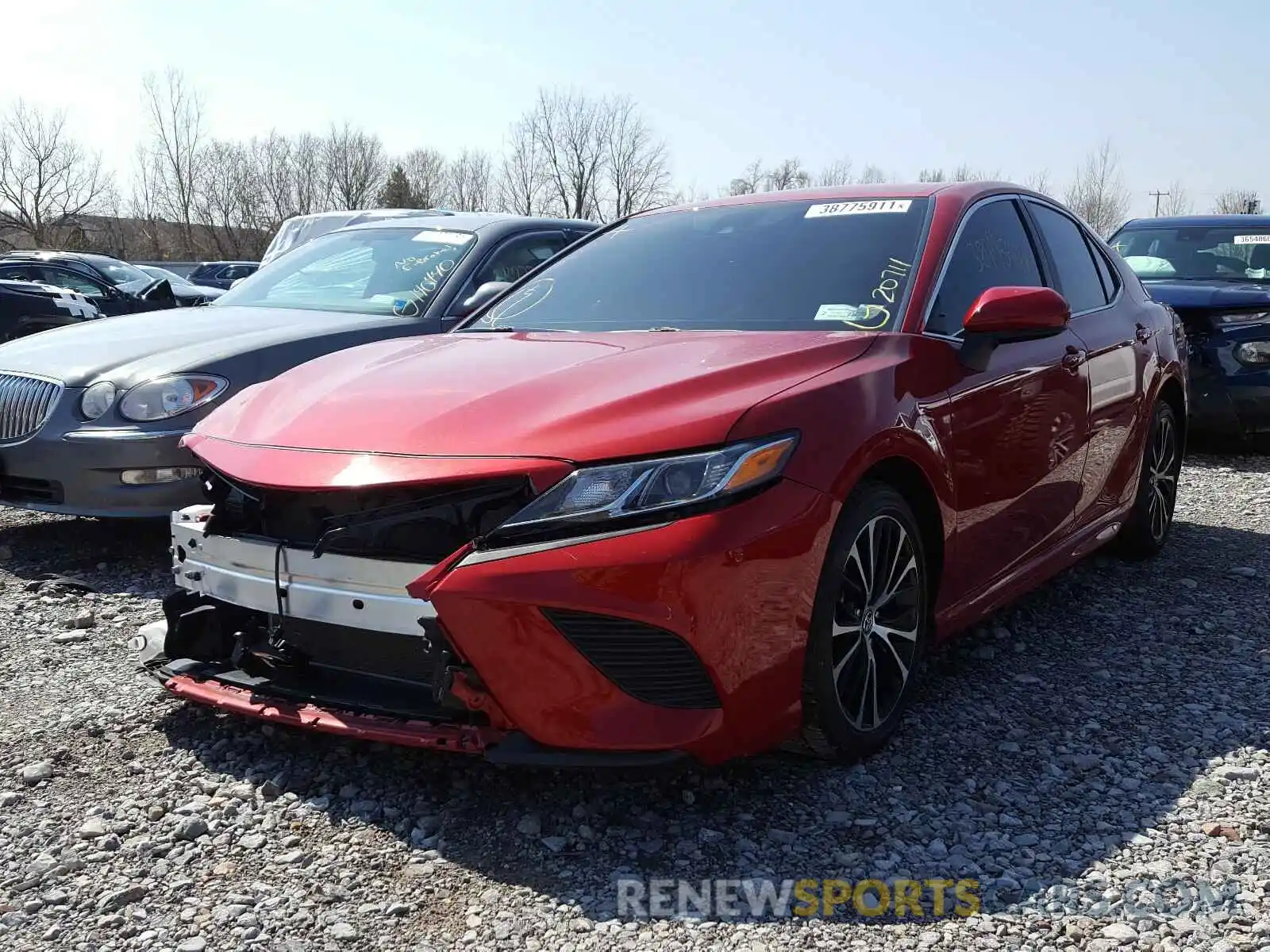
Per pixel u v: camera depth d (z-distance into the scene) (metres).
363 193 58.44
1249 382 7.08
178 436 4.31
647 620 2.22
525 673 2.26
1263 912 2.12
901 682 2.85
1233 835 2.40
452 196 62.44
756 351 2.74
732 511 2.30
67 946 2.05
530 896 2.21
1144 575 4.47
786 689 2.45
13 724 2.99
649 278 3.52
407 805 2.56
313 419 2.67
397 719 2.47
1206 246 8.27
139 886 2.23
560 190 54.06
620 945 2.04
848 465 2.52
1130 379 4.15
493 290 4.31
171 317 5.22
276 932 2.09
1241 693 3.23
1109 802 2.56
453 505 2.38
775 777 2.68
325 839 2.42
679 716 2.30
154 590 4.20
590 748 2.28
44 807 2.56
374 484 2.37
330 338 4.80
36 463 4.36
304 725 2.54
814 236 3.46
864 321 3.04
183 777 2.70
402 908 2.16
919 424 2.78
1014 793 2.61
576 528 2.24
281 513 2.61
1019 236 3.78
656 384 2.53
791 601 2.40
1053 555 3.70
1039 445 3.39
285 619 2.61
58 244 49.62
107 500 4.32
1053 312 3.05
